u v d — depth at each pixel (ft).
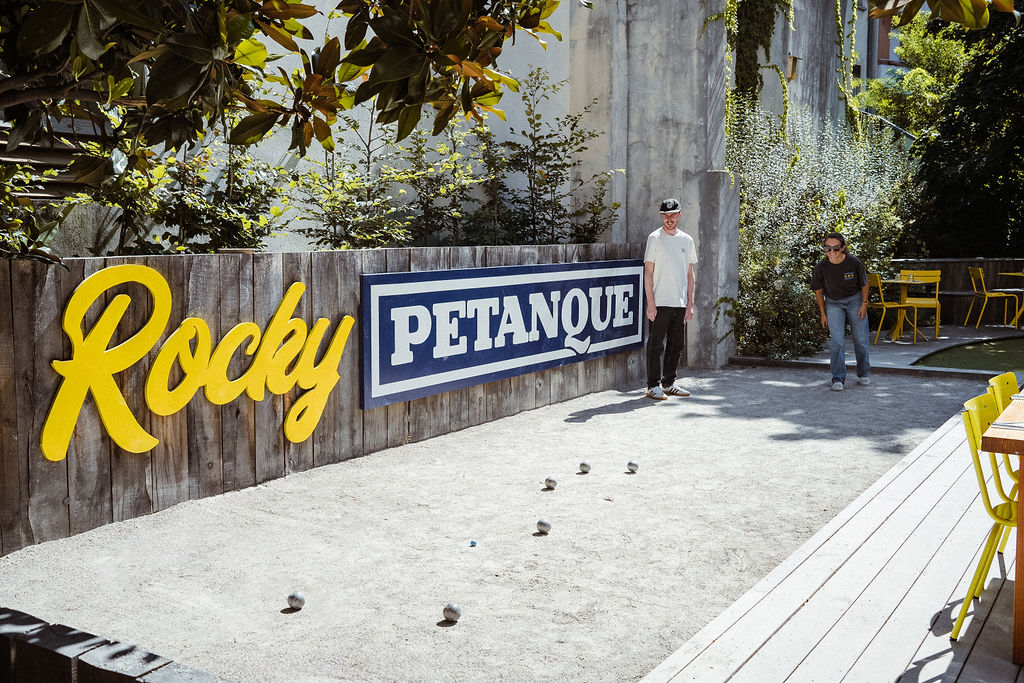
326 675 11.91
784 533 18.10
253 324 20.25
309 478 21.59
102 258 17.10
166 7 7.09
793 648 11.86
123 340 17.57
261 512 18.93
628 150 41.47
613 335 35.45
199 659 12.27
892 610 13.12
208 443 19.53
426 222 33.76
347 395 23.31
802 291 43.47
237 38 6.50
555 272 31.40
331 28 29.81
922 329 57.77
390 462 23.53
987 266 62.69
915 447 25.39
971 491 19.01
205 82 6.52
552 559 16.56
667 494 20.90
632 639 13.15
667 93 40.45
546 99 40.37
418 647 12.83
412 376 25.18
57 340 16.43
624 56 40.52
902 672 11.22
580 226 39.42
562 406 31.94
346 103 7.72
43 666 7.13
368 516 18.95
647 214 41.45
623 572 15.92
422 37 6.66
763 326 43.21
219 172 27.02
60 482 16.63
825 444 26.12
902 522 17.04
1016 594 11.59
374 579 15.47
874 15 6.80
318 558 16.42
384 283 23.93
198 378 19.03
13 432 15.81
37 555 15.89
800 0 68.03
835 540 16.10
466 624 13.65
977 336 53.93
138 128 8.64
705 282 40.98
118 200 23.02
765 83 62.39
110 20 5.84
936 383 37.22
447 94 7.64
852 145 62.80
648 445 25.99
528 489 21.27
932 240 70.03
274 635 13.16
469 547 17.17
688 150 40.40
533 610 14.21
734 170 47.83
